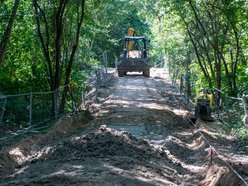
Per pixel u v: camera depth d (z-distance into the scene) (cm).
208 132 1541
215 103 2081
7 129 1567
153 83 3450
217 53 2091
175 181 937
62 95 1850
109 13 4278
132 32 4231
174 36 2883
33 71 1931
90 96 2680
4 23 1677
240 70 2177
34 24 1900
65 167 898
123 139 1117
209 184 909
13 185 812
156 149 1133
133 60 3844
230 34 2125
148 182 836
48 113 1805
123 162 952
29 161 1073
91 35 2322
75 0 1920
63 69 2064
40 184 800
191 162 1173
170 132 1579
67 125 1639
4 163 1084
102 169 873
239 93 2048
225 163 999
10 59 1862
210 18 2067
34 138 1390
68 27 2041
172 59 3788
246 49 2184
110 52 5491
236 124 1602
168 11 2203
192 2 2103
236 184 824
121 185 783
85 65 2519
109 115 1884
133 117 1803
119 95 2595
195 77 3069
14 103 1738
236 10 1883
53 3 1841
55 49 1888
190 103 2436
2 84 1856
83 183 776
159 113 1948
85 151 1034
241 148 1317
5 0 1683
